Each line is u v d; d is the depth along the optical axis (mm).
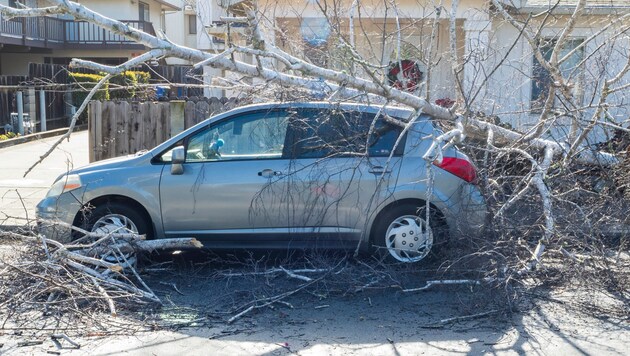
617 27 11102
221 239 7727
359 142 7711
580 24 13266
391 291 7023
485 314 6324
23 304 6414
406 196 7539
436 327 6098
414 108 7875
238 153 7762
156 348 5633
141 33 7125
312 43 10078
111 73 6906
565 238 7043
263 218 7645
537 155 8320
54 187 7785
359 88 7770
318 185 7559
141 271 7570
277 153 7723
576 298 6711
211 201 7652
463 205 7395
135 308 6539
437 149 6820
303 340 5816
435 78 13969
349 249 7672
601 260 7016
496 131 8438
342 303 6758
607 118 8617
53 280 6430
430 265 7461
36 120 24422
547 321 6207
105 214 7711
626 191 7973
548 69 8148
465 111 7871
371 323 6215
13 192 12312
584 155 8125
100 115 12680
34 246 7043
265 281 7277
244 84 8625
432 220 7594
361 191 7555
